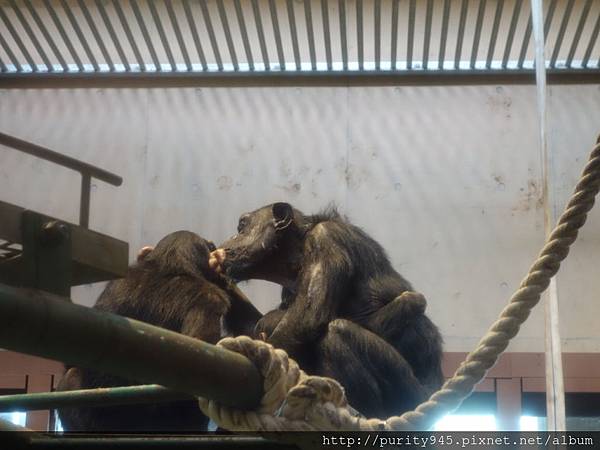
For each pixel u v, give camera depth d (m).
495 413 10.22
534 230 10.77
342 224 8.60
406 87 11.24
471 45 10.96
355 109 11.22
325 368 7.64
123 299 8.16
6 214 4.55
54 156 5.85
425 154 11.07
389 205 10.92
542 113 8.09
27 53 11.07
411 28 10.38
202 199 11.05
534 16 8.26
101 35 11.26
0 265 4.97
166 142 11.26
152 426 7.84
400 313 8.10
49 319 3.74
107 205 11.09
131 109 11.37
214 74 11.18
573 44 10.57
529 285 4.63
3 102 11.45
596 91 11.05
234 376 4.27
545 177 7.98
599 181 4.65
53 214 11.07
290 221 8.74
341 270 8.15
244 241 8.84
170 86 11.37
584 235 10.69
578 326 10.39
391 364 7.66
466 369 4.55
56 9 11.08
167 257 8.54
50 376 10.27
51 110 11.41
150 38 10.95
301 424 4.40
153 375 4.05
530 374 10.15
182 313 7.96
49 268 4.59
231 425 4.46
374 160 11.07
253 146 11.19
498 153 11.02
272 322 8.29
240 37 11.18
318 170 11.07
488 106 11.15
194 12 11.05
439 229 10.82
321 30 11.02
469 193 10.93
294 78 11.28
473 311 10.55
